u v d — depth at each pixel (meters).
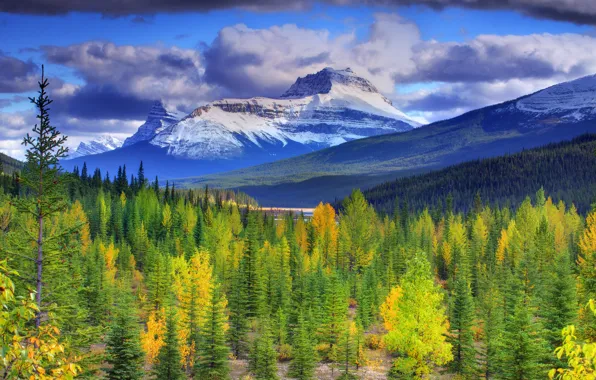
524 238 127.38
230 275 101.38
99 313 76.00
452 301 71.00
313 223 150.62
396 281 110.81
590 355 16.62
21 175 30.83
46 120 31.20
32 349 15.14
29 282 31.78
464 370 61.75
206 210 187.88
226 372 58.88
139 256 137.38
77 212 140.25
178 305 70.88
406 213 188.12
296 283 104.94
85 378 35.06
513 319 46.41
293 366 65.12
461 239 141.88
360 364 75.69
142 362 51.00
